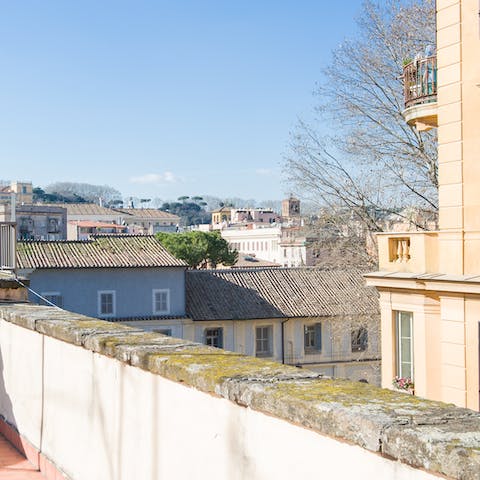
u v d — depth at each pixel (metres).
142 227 120.88
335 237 24.48
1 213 50.53
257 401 3.46
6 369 8.11
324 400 3.16
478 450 2.40
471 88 11.88
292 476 3.28
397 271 13.53
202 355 4.60
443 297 12.32
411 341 13.40
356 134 23.86
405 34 23.61
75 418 6.03
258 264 81.81
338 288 40.12
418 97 13.95
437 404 3.06
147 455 4.77
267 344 38.38
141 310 36.81
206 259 70.75
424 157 22.81
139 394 4.89
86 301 35.88
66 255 36.28
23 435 7.42
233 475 3.76
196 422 4.15
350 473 2.91
